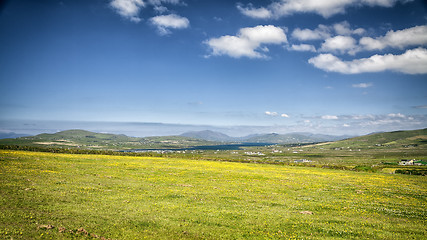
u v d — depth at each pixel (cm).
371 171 9550
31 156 7262
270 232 2347
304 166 10169
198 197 3656
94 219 2378
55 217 2309
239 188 4569
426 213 3212
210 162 9744
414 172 9388
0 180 3584
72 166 6012
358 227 2536
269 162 10994
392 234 2356
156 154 12394
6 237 1739
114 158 8981
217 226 2456
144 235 2100
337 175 7375
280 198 3859
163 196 3603
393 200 4041
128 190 3838
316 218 2806
